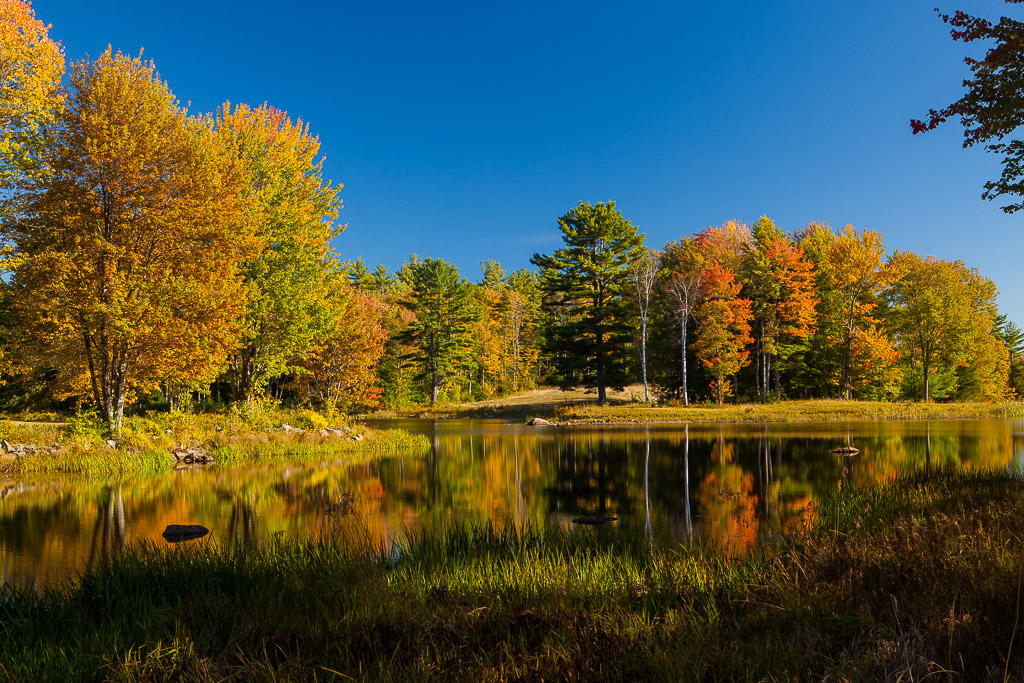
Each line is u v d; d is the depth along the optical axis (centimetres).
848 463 1798
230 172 2342
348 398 4444
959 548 523
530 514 1145
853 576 474
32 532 1011
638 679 354
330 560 604
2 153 1881
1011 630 350
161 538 952
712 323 4659
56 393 3106
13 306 2039
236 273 2566
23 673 373
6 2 1853
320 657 381
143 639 416
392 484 1554
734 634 392
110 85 1981
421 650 375
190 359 2270
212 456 2122
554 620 429
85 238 1967
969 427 3325
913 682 299
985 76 904
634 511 1163
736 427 3531
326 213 3080
